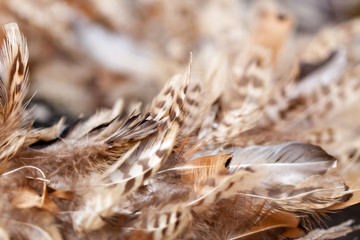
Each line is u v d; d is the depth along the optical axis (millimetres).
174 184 475
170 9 694
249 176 472
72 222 459
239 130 500
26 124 503
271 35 633
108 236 459
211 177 473
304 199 481
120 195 465
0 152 471
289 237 479
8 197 461
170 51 666
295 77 559
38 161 474
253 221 476
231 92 510
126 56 646
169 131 471
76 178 470
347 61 577
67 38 640
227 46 665
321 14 825
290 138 520
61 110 576
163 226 461
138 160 471
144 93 634
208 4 708
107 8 662
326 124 539
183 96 474
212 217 473
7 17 612
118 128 485
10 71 479
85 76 633
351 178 492
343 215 502
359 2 839
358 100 548
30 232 455
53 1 634
